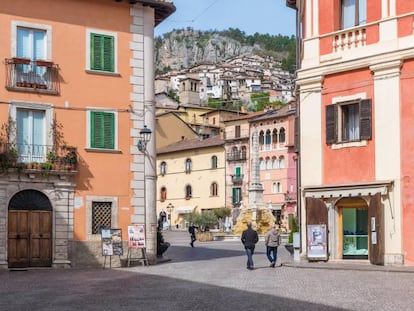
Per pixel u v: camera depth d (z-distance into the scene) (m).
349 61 26.73
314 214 27.31
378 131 25.95
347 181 26.69
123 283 21.44
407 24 25.47
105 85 29.80
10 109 27.78
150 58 30.94
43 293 18.98
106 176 29.45
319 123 27.67
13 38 28.09
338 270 24.34
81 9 29.58
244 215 69.69
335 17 27.64
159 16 32.62
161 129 104.75
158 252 33.19
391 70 25.69
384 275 22.14
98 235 29.06
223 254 38.16
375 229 25.44
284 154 88.44
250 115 95.69
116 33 30.25
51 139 28.44
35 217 27.97
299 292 17.83
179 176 99.44
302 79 28.17
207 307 15.31
